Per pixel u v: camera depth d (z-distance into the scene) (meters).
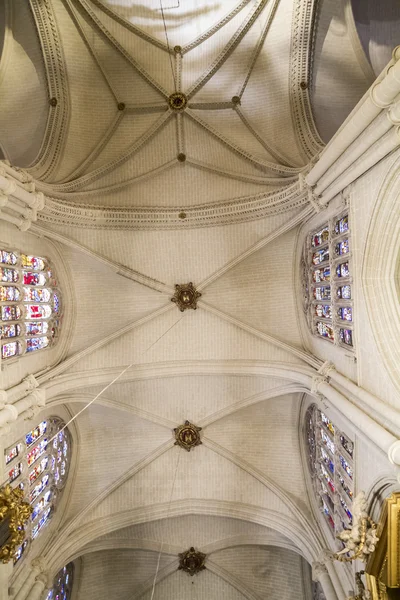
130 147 14.91
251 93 14.92
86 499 14.47
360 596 8.88
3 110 13.44
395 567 7.31
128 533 15.36
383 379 8.87
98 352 14.45
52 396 12.38
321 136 13.70
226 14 13.85
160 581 16.02
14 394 10.16
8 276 10.69
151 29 14.27
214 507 15.16
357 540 8.13
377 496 9.30
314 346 13.50
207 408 15.46
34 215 10.98
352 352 10.45
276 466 15.01
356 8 12.25
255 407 15.20
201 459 15.59
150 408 15.34
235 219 14.50
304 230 13.76
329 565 11.67
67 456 14.54
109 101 15.03
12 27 13.40
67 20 13.59
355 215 9.77
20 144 13.55
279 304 14.75
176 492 15.38
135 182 14.95
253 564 15.76
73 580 15.13
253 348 14.81
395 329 9.06
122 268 14.63
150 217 14.56
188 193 15.29
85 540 13.80
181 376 15.10
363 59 12.64
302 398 14.39
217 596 15.98
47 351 12.97
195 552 15.68
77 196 13.78
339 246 11.18
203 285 15.23
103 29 13.90
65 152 14.33
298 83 14.02
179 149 15.22
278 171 13.88
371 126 8.00
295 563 15.30
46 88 14.16
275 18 13.61
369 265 9.38
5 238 10.68
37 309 12.38
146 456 15.33
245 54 14.43
